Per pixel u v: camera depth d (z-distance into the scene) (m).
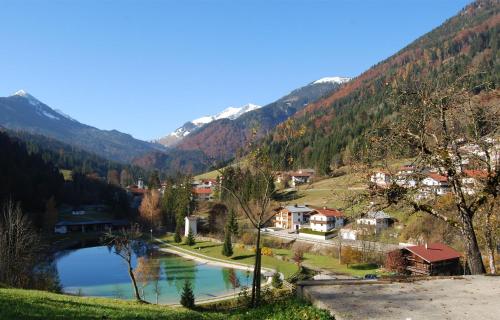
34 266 64.00
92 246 118.00
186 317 20.77
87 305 23.88
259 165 30.27
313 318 10.82
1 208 97.00
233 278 68.81
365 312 10.85
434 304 11.49
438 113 18.11
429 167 18.03
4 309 17.64
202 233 122.81
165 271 80.69
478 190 18.73
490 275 14.91
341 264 73.94
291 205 114.69
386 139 18.23
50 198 128.00
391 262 60.75
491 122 17.47
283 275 69.06
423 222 63.06
